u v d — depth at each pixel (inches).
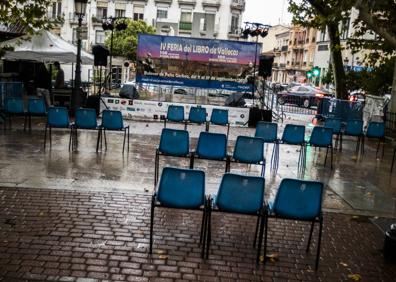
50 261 191.8
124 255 202.5
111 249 207.5
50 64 789.9
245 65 663.8
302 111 992.2
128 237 222.4
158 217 252.5
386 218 279.9
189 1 2036.2
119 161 378.3
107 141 467.8
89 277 181.5
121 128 408.8
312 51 2107.5
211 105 661.9
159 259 201.3
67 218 240.2
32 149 402.3
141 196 286.0
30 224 229.0
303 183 201.5
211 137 314.8
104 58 653.3
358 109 745.6
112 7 2012.8
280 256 215.0
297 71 2335.1
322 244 233.5
